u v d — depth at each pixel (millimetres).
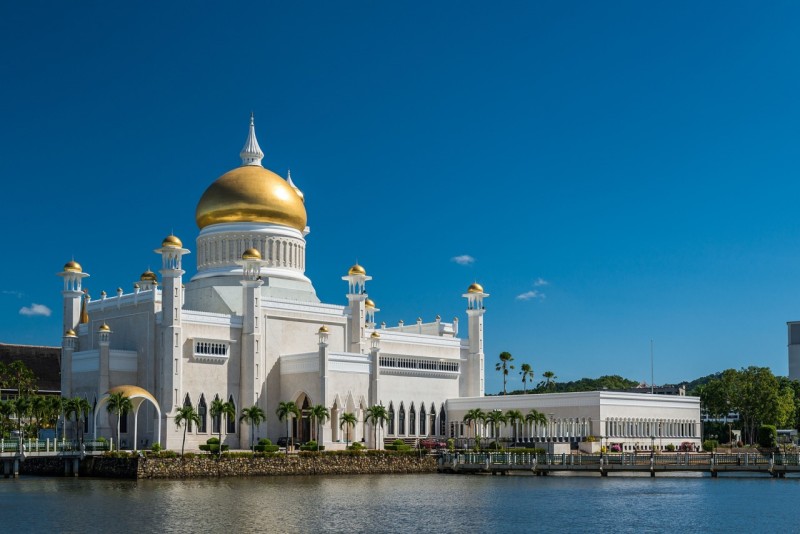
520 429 165625
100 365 140125
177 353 138000
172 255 139375
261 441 137000
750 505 97312
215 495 99938
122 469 119688
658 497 104938
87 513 84688
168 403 136500
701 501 100938
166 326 137625
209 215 160625
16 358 189500
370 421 153250
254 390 146000
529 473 143000
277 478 124375
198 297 158500
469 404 171250
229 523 79312
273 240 159875
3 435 134375
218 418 143625
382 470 138125
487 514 88375
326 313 159625
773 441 188375
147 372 143000
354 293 164000
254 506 90688
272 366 151125
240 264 158500
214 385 143500
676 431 171125
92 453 124125
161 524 78312
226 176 162250
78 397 132000
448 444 156500
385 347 165625
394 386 164125
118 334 149500
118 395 124375
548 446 150750
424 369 169625
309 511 87875
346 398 151750
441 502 97438
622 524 82750
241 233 158875
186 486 110125
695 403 175250
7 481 116562
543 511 91125
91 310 156000
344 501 96375
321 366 146625
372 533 75875
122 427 140875
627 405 161375
